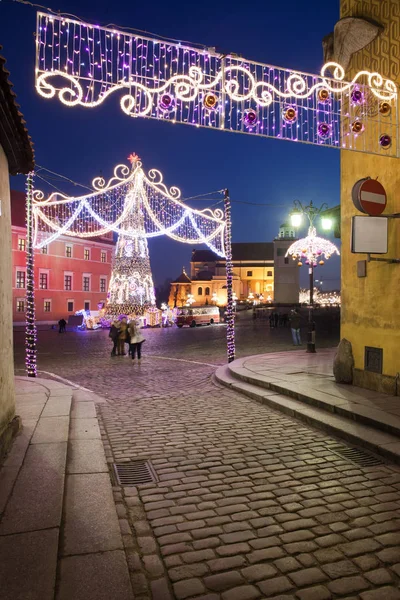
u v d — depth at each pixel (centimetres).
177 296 9694
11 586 269
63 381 1127
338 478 475
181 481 469
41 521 349
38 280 4438
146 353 1788
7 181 566
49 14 468
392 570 309
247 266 9706
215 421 712
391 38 749
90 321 3503
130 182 2242
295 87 588
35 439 556
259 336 2628
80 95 489
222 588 289
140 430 662
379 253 735
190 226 2102
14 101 455
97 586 276
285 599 279
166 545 342
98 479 448
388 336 777
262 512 396
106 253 5300
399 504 412
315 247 1555
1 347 509
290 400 807
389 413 655
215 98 532
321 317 4691
